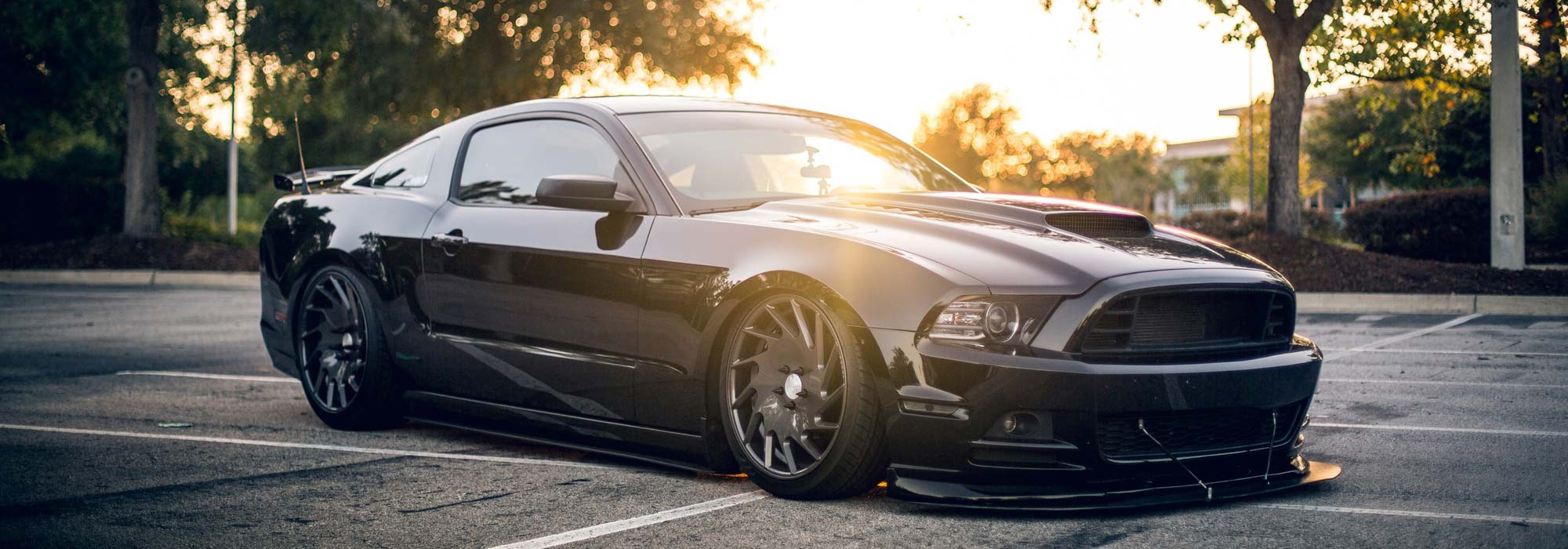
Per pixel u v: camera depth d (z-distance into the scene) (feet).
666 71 78.69
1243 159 179.11
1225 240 45.39
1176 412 10.99
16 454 14.92
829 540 10.55
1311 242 43.96
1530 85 61.72
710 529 11.00
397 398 16.42
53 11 70.38
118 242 58.70
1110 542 10.39
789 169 14.64
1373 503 11.93
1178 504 11.75
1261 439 11.93
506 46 78.28
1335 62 54.49
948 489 11.05
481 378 15.02
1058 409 10.68
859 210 12.96
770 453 12.21
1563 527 10.96
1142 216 13.05
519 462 14.35
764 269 12.05
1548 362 23.86
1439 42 51.13
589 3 75.87
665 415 13.05
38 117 77.61
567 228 14.17
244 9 61.82
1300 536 10.59
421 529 11.21
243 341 28.91
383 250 16.30
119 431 16.70
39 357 25.75
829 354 11.85
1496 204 42.52
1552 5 53.67
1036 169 204.74
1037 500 10.87
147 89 62.13
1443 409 18.11
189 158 115.24
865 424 11.41
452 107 80.12
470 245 15.12
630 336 13.23
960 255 11.48
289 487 13.03
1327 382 21.29
